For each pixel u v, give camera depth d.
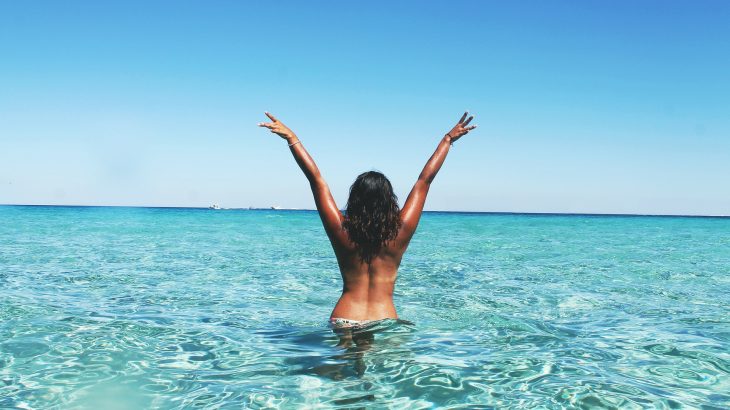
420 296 6.54
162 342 4.07
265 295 6.61
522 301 6.23
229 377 3.19
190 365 3.45
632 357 3.70
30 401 2.79
